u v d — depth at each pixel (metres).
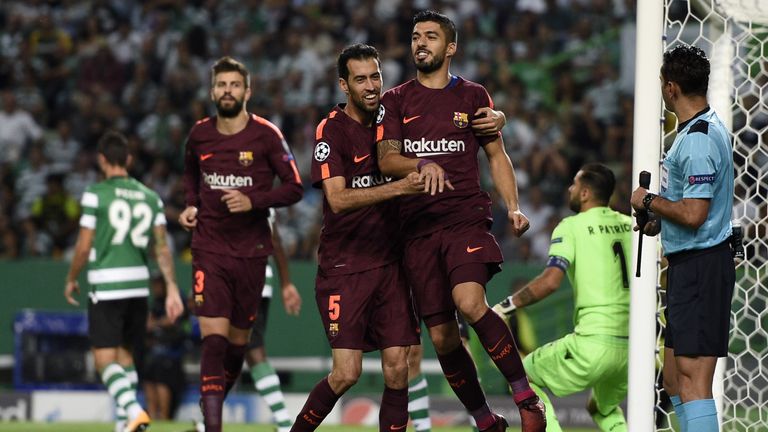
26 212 56.84
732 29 27.23
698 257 18.73
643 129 22.94
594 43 60.66
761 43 26.12
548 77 59.84
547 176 54.59
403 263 20.86
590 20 61.75
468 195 19.73
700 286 18.67
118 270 28.73
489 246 19.56
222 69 24.45
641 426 22.36
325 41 61.97
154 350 40.81
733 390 32.09
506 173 20.02
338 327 20.73
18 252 54.19
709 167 18.47
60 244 54.69
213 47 62.78
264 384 29.50
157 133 58.84
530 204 53.00
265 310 29.73
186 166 25.36
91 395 42.31
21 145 59.22
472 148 19.86
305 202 55.06
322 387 21.02
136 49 63.19
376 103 20.16
